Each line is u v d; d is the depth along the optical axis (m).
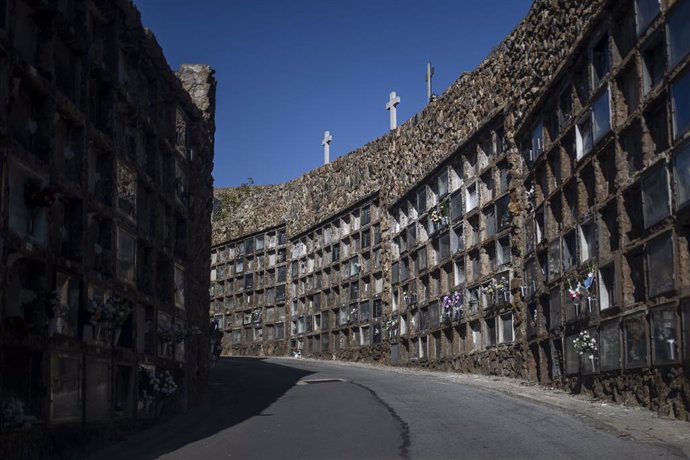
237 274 42.62
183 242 16.73
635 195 12.53
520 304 18.77
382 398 15.02
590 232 14.50
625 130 12.65
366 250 32.03
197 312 18.39
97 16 11.92
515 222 19.08
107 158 11.97
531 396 14.26
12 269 8.84
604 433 9.64
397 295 28.78
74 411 10.01
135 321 12.93
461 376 20.56
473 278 22.34
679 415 10.52
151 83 14.82
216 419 13.62
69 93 10.68
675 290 10.69
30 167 9.05
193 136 17.98
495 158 20.66
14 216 8.82
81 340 10.34
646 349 11.61
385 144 30.88
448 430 10.30
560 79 16.05
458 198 23.44
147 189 14.20
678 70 10.63
